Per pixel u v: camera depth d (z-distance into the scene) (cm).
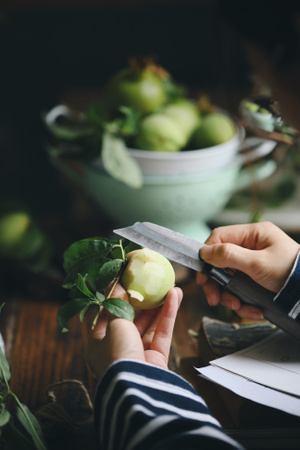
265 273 65
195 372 72
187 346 80
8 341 82
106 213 112
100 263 65
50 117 118
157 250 64
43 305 93
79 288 61
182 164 101
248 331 74
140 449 47
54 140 114
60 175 146
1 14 181
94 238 64
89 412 67
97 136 105
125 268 63
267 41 45
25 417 57
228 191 108
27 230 103
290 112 48
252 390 61
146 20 201
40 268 102
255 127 78
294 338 71
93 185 107
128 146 107
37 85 212
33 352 80
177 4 197
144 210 105
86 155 107
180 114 107
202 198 104
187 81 210
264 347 70
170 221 107
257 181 111
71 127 111
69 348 81
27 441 55
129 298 63
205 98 113
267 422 60
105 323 62
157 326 62
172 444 46
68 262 65
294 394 60
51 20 200
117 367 54
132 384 52
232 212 117
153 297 62
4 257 102
